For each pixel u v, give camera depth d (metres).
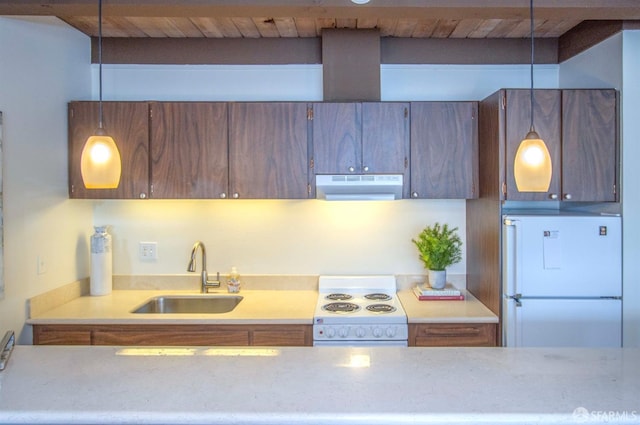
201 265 3.06
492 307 2.56
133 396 1.27
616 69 2.46
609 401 1.23
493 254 2.54
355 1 2.03
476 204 2.83
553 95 2.47
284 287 3.06
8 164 2.26
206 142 2.72
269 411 1.19
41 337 2.44
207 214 3.07
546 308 2.41
